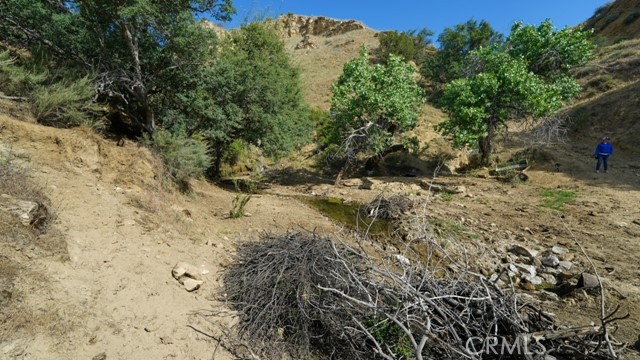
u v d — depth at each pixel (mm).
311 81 28062
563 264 5605
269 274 3590
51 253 2908
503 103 12695
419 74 30016
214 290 3617
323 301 3234
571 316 4160
